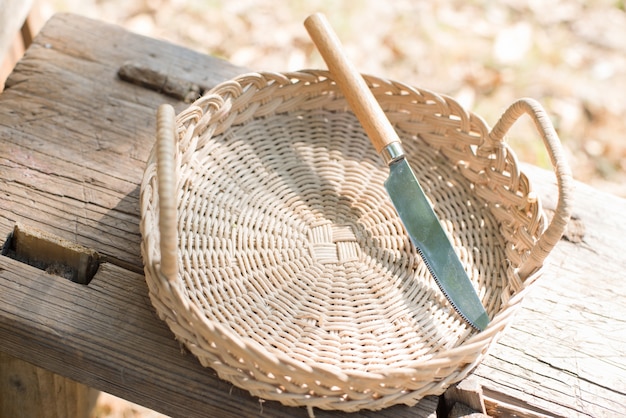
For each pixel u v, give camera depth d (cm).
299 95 81
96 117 84
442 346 73
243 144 79
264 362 67
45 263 78
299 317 73
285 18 133
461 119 79
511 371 75
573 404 74
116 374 73
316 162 81
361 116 78
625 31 137
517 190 77
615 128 123
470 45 132
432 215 76
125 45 89
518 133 121
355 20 134
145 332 74
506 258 76
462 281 74
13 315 73
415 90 79
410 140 81
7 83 85
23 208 78
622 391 75
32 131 82
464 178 80
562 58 132
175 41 127
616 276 80
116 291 75
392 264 77
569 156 119
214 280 73
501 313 70
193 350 70
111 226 78
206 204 76
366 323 74
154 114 85
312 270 76
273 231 77
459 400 74
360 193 80
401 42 132
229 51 128
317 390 69
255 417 72
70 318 74
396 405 73
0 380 81
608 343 77
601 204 84
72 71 86
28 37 99
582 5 140
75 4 128
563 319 78
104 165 81
